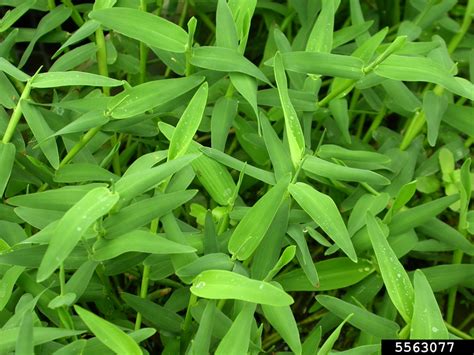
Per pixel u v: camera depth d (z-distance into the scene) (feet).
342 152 1.34
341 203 1.42
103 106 1.24
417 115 1.45
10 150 1.21
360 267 1.26
